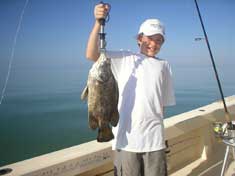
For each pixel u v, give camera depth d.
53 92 19.17
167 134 3.45
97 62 2.19
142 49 2.58
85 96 2.26
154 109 2.42
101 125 2.27
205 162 3.95
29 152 8.72
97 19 2.12
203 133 4.13
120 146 2.42
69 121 11.88
